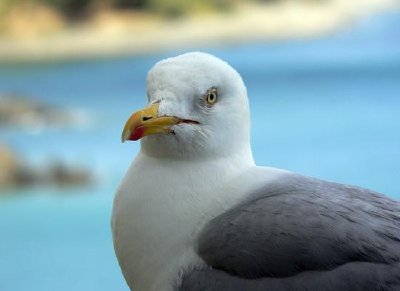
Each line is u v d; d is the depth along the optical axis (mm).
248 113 3771
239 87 3713
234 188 3615
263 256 3316
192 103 3609
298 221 3350
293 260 3281
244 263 3344
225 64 3715
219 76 3646
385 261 3236
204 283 3391
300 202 3443
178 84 3609
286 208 3420
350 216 3357
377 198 3564
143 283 3627
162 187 3592
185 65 3645
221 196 3598
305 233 3305
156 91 3641
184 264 3484
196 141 3605
